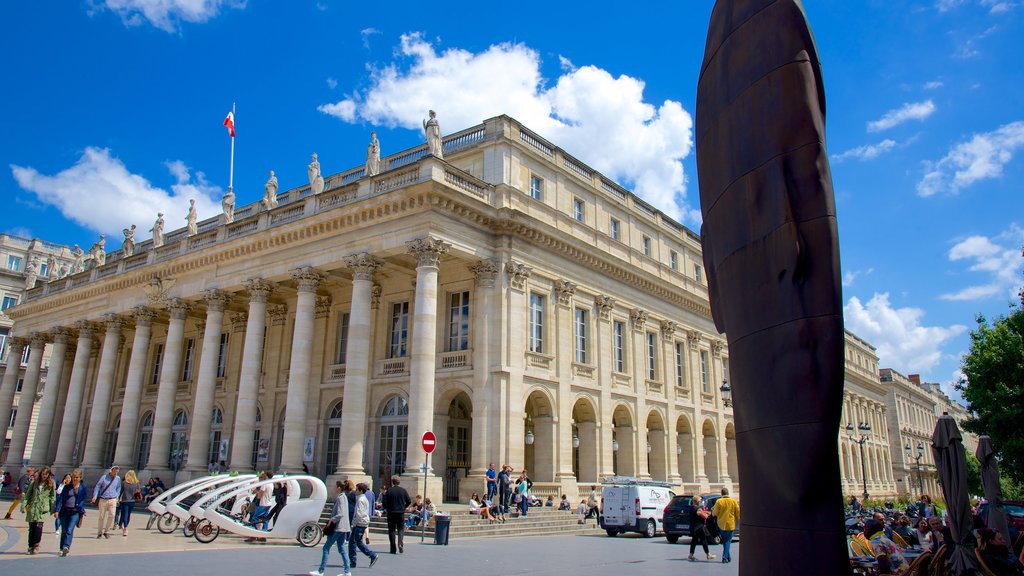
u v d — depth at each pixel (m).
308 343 32.28
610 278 39.31
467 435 34.69
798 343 5.82
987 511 17.42
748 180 6.44
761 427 6.08
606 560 18.09
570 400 34.28
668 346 43.62
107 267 45.34
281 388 38.12
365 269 30.77
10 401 51.75
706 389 47.53
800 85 6.22
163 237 47.06
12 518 28.08
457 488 32.44
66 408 44.56
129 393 40.16
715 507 18.83
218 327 37.00
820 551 5.61
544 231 33.69
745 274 6.40
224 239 37.91
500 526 25.84
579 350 36.28
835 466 5.72
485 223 31.91
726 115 6.85
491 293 31.53
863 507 42.00
